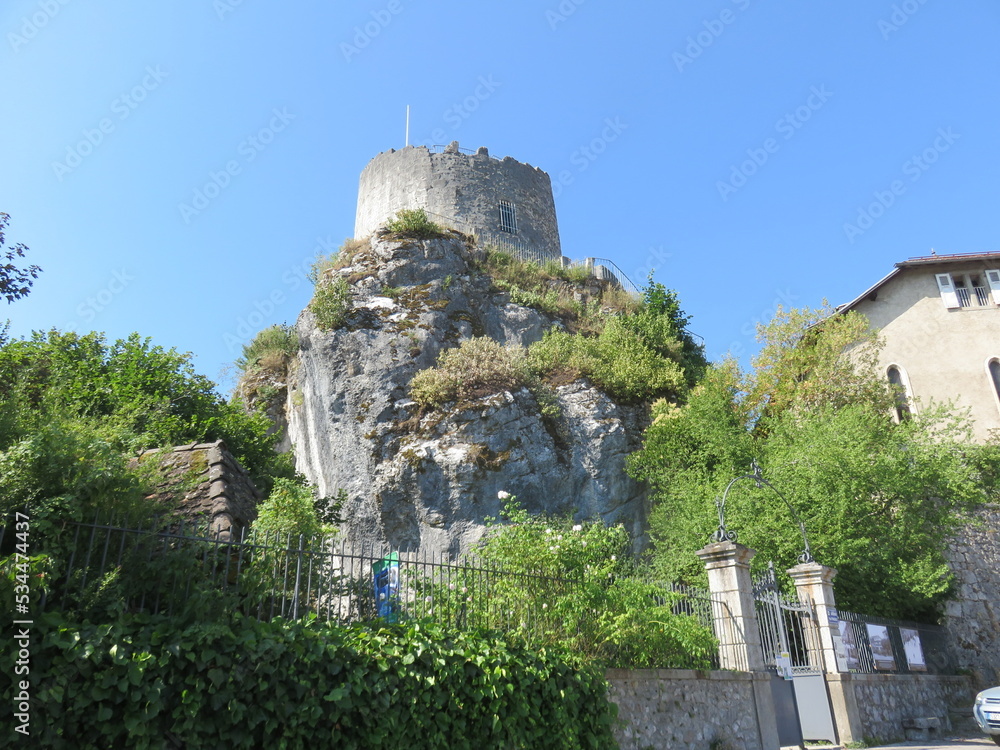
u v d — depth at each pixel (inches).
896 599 610.2
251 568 219.9
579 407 908.6
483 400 859.4
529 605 290.2
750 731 361.1
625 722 293.7
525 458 828.6
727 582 399.5
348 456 866.1
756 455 751.1
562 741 253.4
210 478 317.1
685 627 344.8
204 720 173.9
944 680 612.4
